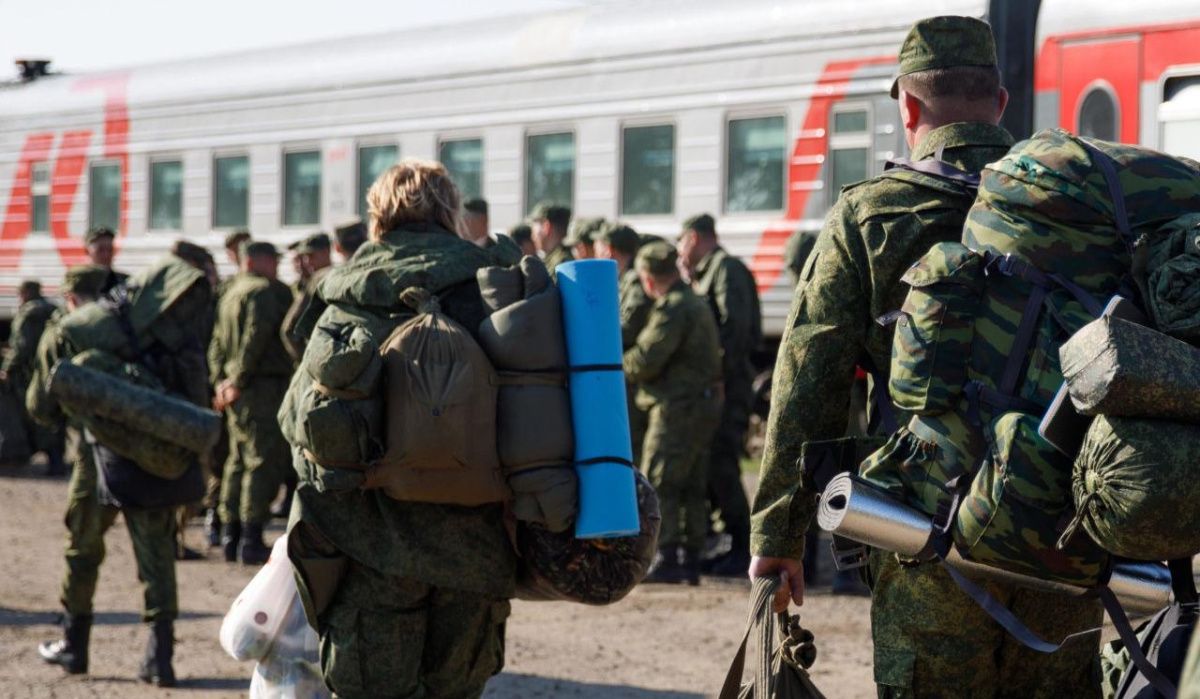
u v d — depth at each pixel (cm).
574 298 411
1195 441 289
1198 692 176
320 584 417
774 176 1481
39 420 773
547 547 415
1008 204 327
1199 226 308
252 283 1127
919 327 326
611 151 1605
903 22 1377
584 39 1633
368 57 1858
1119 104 1217
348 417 395
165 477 709
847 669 759
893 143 1391
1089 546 313
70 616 761
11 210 2378
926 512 326
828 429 358
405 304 413
